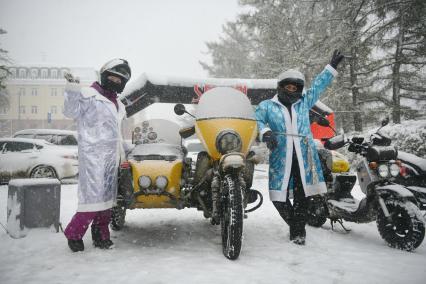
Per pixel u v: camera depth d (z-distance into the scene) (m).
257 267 3.57
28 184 4.77
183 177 4.35
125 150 4.70
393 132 10.56
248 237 4.82
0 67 22.39
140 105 9.55
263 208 7.04
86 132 4.14
